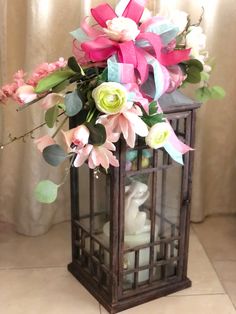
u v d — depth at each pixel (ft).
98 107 3.13
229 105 5.40
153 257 4.13
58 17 4.80
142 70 3.26
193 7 4.83
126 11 3.44
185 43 3.65
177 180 4.01
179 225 4.17
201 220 5.62
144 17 3.57
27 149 4.91
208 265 4.73
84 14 4.60
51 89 3.38
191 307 4.10
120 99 3.06
